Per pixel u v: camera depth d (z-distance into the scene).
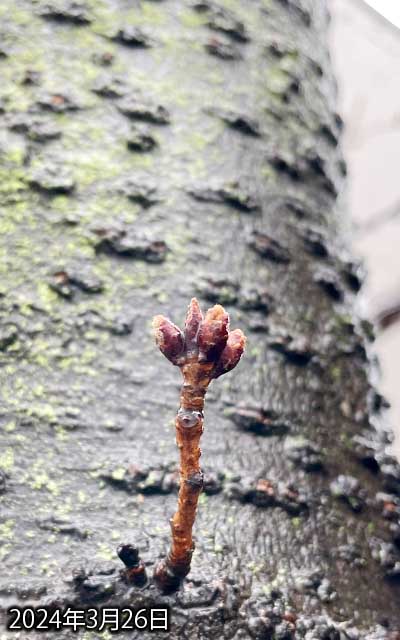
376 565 0.26
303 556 0.26
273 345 0.29
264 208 0.31
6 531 0.24
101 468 0.25
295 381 0.28
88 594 0.24
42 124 0.30
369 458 0.28
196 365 0.22
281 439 0.27
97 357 0.27
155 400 0.27
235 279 0.29
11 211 0.28
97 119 0.31
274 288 0.30
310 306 0.30
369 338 0.32
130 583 0.24
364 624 0.25
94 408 0.26
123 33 0.33
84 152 0.30
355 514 0.27
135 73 0.32
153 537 0.25
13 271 0.28
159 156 0.31
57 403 0.26
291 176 0.33
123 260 0.28
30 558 0.24
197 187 0.30
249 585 0.25
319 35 0.42
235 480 0.26
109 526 0.25
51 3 0.33
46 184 0.29
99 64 0.32
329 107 0.39
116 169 0.30
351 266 0.33
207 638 0.24
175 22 0.34
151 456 0.26
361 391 0.30
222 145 0.32
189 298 0.28
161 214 0.29
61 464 0.25
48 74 0.31
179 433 0.22
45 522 0.24
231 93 0.33
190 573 0.24
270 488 0.26
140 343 0.27
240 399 0.27
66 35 0.32
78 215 0.29
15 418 0.26
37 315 0.27
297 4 0.41
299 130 0.35
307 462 0.27
